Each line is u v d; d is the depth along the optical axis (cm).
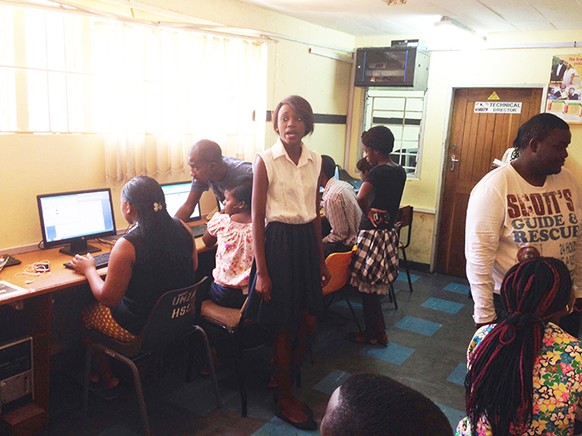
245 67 393
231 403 268
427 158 508
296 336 267
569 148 435
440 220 518
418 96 506
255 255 229
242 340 260
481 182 192
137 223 227
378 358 327
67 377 290
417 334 368
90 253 281
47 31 275
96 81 302
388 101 524
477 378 130
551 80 436
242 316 246
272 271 229
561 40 429
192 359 288
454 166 503
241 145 403
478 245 184
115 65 305
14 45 263
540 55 439
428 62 489
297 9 398
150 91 333
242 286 263
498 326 130
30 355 237
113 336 237
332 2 365
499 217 183
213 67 369
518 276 128
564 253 188
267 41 396
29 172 276
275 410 262
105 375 277
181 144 358
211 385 286
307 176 235
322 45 477
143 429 230
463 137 495
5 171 265
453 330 377
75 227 283
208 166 294
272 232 229
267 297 230
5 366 230
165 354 315
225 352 317
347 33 507
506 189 184
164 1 326
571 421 121
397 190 328
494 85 463
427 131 504
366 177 325
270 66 418
